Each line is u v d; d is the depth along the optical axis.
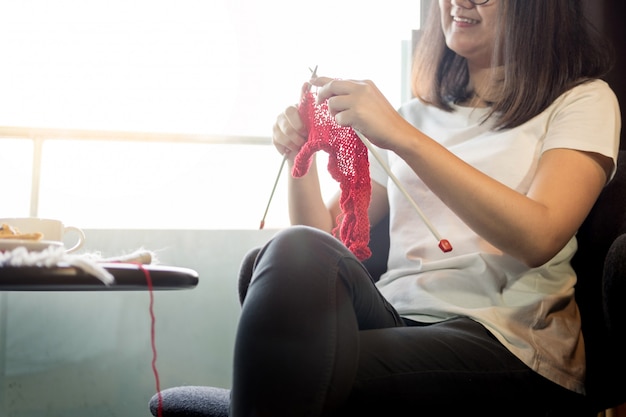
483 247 1.22
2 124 1.97
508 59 1.32
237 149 2.09
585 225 1.35
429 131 1.44
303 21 2.12
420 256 1.29
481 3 1.33
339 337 0.84
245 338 0.83
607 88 1.30
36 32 2.03
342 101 1.11
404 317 1.21
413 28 2.11
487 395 1.00
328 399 0.82
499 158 1.28
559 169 1.17
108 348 1.93
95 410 1.91
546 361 1.08
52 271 0.79
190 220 2.08
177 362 1.95
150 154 2.06
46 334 1.91
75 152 2.01
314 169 1.46
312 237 0.90
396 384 0.91
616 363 1.14
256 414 0.81
